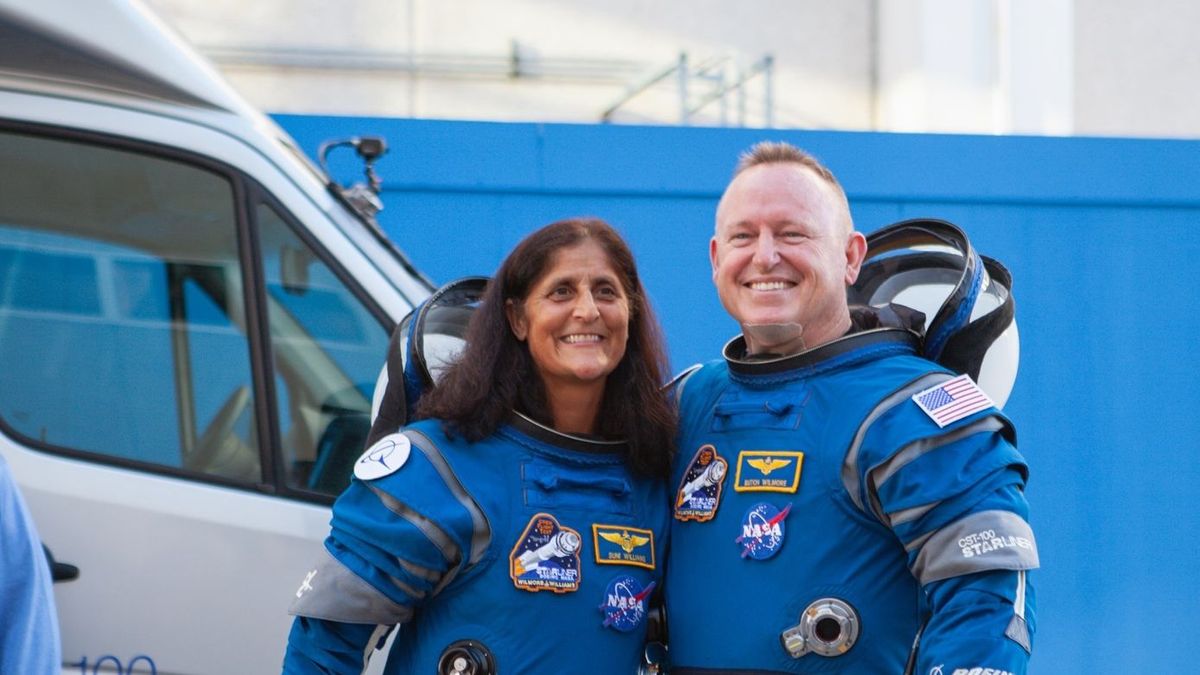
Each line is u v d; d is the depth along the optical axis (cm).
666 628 246
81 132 320
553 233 241
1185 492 575
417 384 253
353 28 1433
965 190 570
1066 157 574
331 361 326
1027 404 575
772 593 226
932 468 218
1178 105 1414
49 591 227
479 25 1444
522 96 1446
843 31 1485
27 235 321
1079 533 573
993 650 210
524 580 228
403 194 542
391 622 233
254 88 1416
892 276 275
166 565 308
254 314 323
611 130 549
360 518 230
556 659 228
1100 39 1409
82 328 321
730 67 1468
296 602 232
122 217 323
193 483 315
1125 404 576
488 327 241
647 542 240
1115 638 571
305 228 328
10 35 311
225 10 1422
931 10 1370
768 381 241
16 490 227
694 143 552
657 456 246
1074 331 576
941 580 217
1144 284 577
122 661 304
